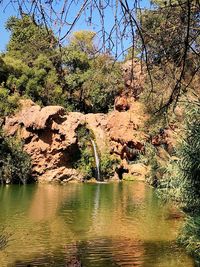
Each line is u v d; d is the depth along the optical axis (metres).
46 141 30.03
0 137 28.25
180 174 9.60
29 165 28.58
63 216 14.88
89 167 30.45
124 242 11.05
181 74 2.12
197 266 8.88
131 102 30.88
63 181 29.48
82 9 1.94
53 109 30.33
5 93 31.80
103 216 15.02
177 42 2.37
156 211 16.09
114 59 2.33
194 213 9.61
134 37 2.09
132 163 30.78
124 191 23.52
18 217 14.53
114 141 31.28
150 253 9.96
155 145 18.55
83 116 31.97
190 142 9.20
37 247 10.45
